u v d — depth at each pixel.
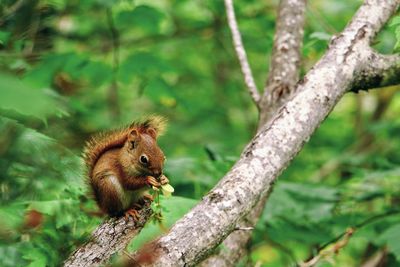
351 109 21.16
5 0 8.05
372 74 8.29
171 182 10.98
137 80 18.34
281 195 11.55
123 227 6.95
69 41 14.72
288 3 10.50
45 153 7.20
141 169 7.89
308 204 11.94
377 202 14.12
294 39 10.32
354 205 12.42
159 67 13.38
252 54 19.25
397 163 14.23
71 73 12.71
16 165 7.34
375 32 8.56
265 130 7.31
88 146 8.45
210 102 19.08
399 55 8.58
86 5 13.27
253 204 6.71
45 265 7.72
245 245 9.52
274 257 14.11
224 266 9.20
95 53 15.76
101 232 6.90
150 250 6.11
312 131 7.48
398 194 12.58
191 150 15.41
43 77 11.64
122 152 8.02
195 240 6.17
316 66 7.98
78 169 7.61
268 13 16.66
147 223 7.59
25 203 7.80
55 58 11.88
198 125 18.16
